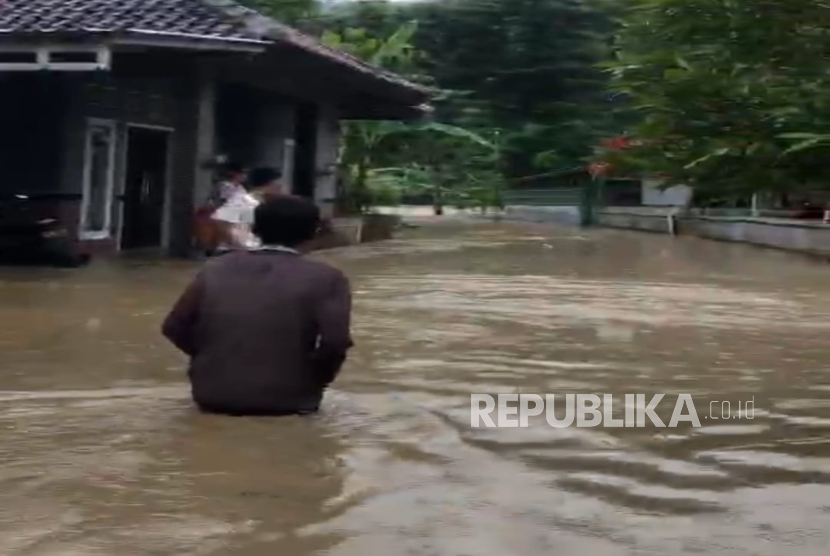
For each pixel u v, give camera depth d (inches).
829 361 285.0
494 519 148.3
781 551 137.6
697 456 183.6
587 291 463.8
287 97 773.9
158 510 149.3
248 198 537.0
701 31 225.8
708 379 256.8
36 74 551.8
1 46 495.5
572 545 138.6
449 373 258.7
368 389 235.8
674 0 224.4
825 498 160.1
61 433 189.6
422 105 851.4
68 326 324.2
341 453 179.6
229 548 135.3
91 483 161.0
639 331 339.6
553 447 187.8
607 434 198.4
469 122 1473.9
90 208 596.7
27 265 528.1
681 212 1090.7
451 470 171.8
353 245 786.8
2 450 178.5
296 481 163.6
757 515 151.9
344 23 1393.9
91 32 482.3
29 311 357.1
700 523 148.3
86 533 140.0
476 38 1517.0
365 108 875.4
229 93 719.1
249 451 179.2
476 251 737.6
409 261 628.1
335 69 658.2
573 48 1491.1
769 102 206.7
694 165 205.3
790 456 184.2
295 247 209.9
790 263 660.1
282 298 202.8
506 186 1545.3
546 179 1518.2
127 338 302.0
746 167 205.5
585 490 162.7
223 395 201.3
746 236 917.2
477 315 371.6
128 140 629.6
